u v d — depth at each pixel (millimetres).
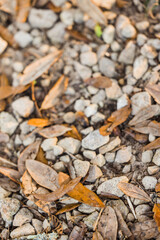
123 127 482
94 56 508
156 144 464
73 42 521
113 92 494
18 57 514
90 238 446
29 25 521
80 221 452
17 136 492
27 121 494
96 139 472
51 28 522
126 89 493
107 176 467
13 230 453
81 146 482
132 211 453
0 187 469
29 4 519
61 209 456
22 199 469
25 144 487
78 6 520
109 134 478
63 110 500
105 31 515
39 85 509
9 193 470
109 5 523
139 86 493
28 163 467
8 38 514
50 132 483
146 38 506
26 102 496
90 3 513
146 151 467
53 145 477
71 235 448
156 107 473
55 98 501
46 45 519
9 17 517
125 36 511
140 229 445
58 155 477
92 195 451
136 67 496
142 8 522
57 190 449
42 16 519
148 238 442
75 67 512
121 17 515
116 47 511
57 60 514
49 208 457
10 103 502
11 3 515
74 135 484
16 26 518
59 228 451
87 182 465
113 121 478
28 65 511
